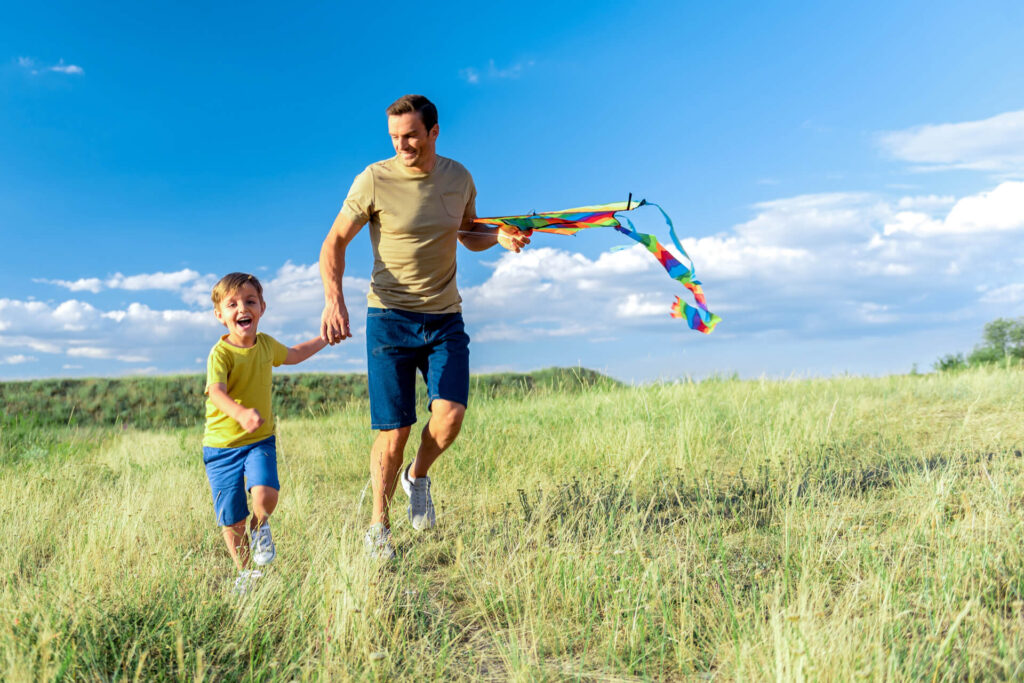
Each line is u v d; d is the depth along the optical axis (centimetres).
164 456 738
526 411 800
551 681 236
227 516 333
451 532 409
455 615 296
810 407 702
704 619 273
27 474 562
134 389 1817
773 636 229
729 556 335
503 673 246
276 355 356
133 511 420
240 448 338
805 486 434
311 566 310
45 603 270
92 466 637
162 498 498
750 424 643
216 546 400
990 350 1702
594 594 296
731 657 240
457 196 377
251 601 281
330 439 798
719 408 746
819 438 553
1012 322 1722
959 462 448
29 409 1605
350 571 295
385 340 377
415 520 400
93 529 367
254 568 327
